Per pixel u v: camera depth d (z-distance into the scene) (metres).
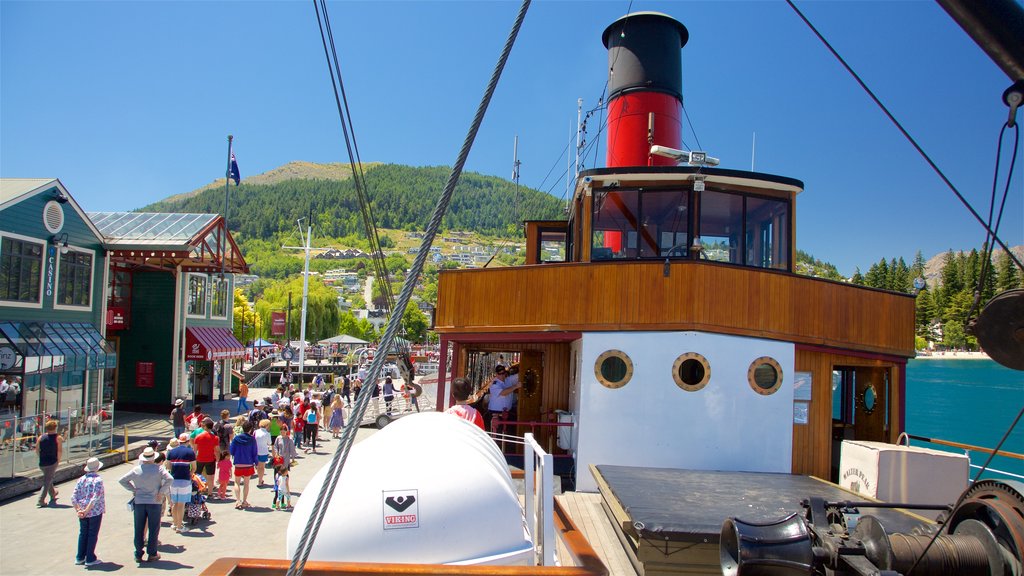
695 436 10.66
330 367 60.66
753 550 3.92
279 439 15.26
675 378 10.72
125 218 30.86
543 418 13.62
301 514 5.25
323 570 4.24
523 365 13.98
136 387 31.97
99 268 26.94
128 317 31.95
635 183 11.80
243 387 29.11
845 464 9.69
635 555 7.17
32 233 23.09
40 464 15.15
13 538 12.55
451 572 4.25
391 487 5.12
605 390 10.94
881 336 12.05
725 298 10.84
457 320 12.49
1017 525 3.61
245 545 12.30
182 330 32.69
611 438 10.81
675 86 15.76
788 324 11.12
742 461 10.63
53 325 24.02
